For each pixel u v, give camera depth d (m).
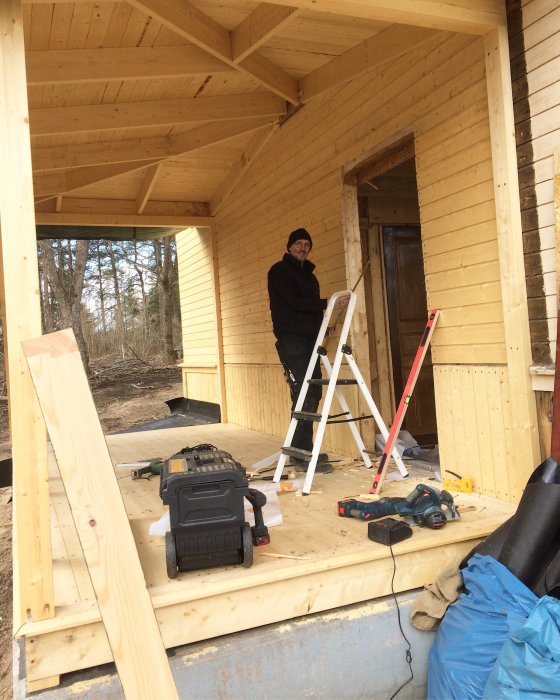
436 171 3.62
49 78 3.73
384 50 3.89
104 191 7.25
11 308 2.10
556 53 2.79
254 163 6.53
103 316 25.20
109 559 1.92
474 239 3.35
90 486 1.93
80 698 2.15
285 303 4.34
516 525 2.54
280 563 2.55
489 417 3.33
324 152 4.93
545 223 2.90
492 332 3.27
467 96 3.34
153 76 3.95
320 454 4.40
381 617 2.63
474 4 2.93
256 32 3.67
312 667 2.51
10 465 5.90
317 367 4.41
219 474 2.43
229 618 2.40
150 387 16.67
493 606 2.36
